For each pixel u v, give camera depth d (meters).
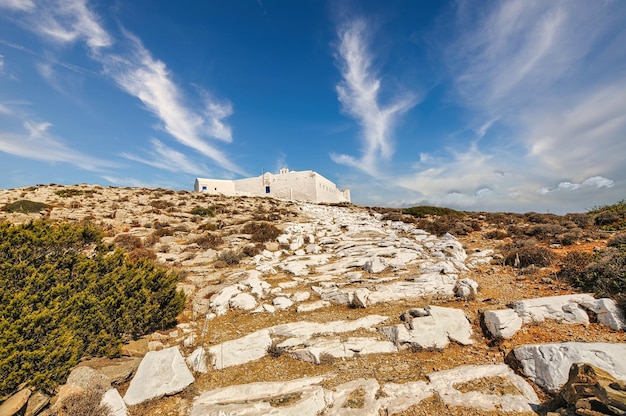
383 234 22.73
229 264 16.39
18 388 6.00
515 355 7.32
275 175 65.56
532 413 5.86
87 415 5.87
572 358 6.40
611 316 7.85
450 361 7.86
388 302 11.39
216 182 62.62
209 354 8.70
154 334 9.55
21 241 8.28
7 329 6.22
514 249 15.23
